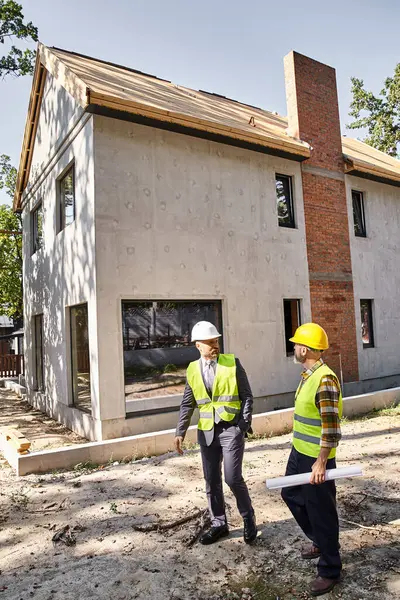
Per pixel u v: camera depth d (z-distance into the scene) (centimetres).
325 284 1185
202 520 433
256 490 522
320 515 315
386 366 1338
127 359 829
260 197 1062
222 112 1159
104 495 525
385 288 1370
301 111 1204
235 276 991
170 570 357
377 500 483
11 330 3628
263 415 809
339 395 319
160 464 638
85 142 852
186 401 414
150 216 868
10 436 684
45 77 1122
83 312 897
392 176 1366
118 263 820
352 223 1285
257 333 1017
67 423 962
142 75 1275
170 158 909
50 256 1112
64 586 342
